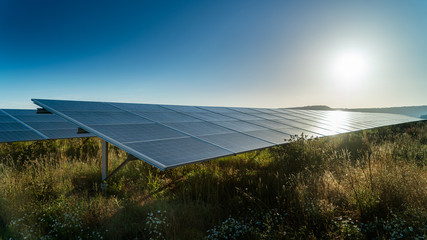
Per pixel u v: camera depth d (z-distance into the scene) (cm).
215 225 461
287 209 484
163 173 778
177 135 683
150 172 770
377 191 493
